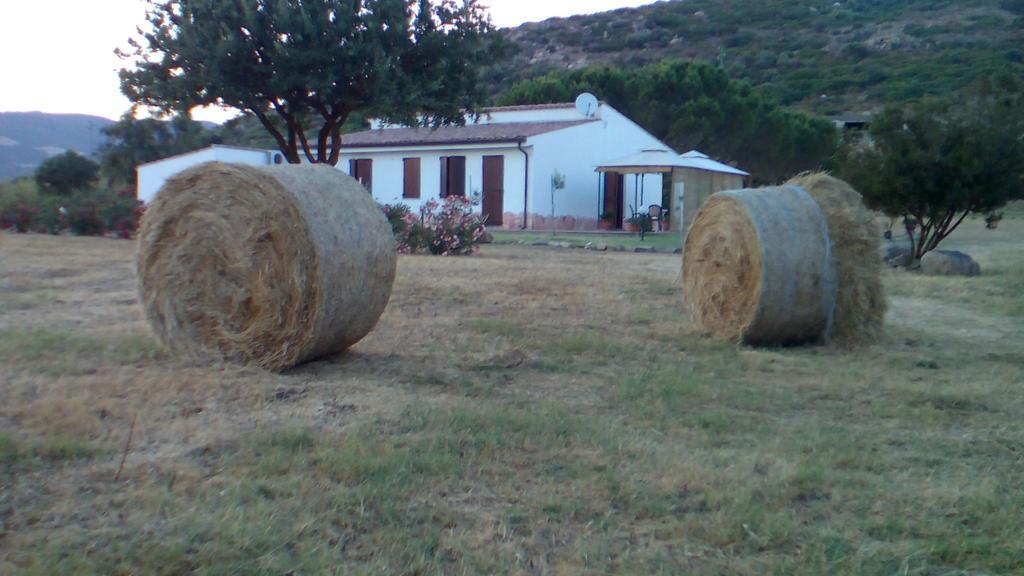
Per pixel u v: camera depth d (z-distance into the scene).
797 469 5.35
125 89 17.98
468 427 5.93
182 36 17.38
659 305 11.77
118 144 40.47
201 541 4.11
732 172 29.05
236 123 20.09
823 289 9.23
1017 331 10.56
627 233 27.52
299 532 4.26
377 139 30.86
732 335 9.50
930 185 16.77
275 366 7.47
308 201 7.41
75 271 13.34
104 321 9.35
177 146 41.25
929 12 81.38
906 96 55.34
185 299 7.75
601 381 7.56
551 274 14.58
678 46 81.81
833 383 7.73
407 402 6.50
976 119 17.12
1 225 20.86
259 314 7.52
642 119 38.91
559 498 4.84
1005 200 17.16
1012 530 4.61
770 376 8.00
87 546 4.00
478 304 11.37
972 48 66.06
